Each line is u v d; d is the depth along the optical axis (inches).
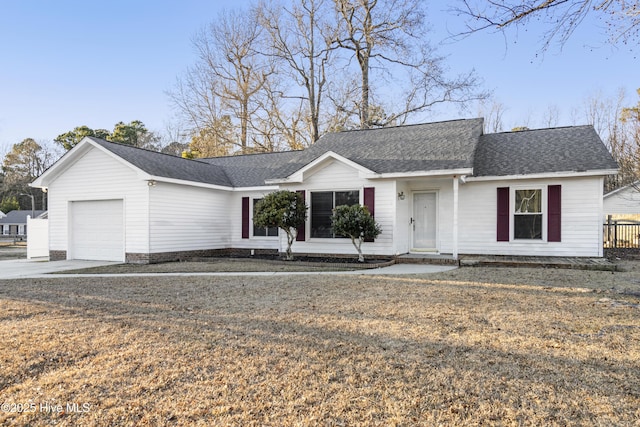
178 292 306.2
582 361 155.5
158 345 177.5
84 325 209.9
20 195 2060.8
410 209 551.5
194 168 647.8
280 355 164.7
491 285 323.0
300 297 282.4
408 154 524.4
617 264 424.5
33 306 256.5
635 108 791.7
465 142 519.8
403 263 485.7
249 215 661.9
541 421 112.0
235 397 128.2
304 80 1139.3
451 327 203.8
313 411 119.1
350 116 1085.8
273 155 759.7
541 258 478.6
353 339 185.5
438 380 139.6
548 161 504.1
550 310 236.5
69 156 577.3
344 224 467.8
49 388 135.5
